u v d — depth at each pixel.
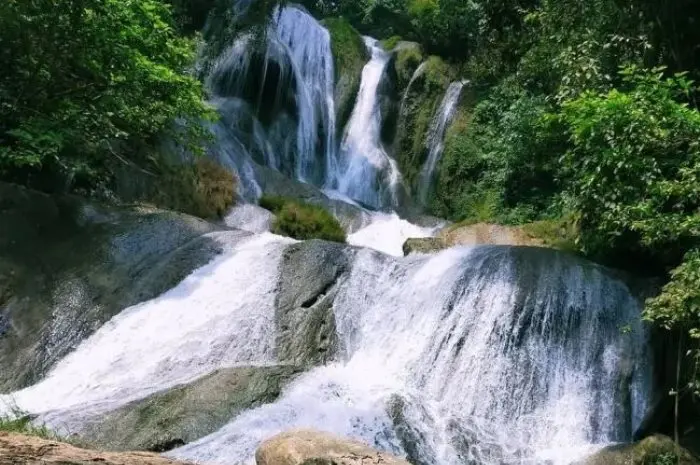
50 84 9.91
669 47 9.19
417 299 8.87
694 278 6.20
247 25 18.81
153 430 6.18
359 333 8.73
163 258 9.82
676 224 6.61
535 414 7.55
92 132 10.38
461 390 7.83
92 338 8.40
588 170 7.80
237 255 9.92
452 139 17.95
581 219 9.34
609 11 9.38
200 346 8.29
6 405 7.05
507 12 12.04
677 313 6.24
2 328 8.20
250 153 17.53
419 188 18.58
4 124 9.66
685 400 7.28
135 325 8.61
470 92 18.67
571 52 9.17
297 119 19.59
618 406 7.52
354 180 19.39
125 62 9.88
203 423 6.31
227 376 7.05
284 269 9.30
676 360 7.50
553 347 7.98
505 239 12.67
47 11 9.02
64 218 9.93
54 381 7.75
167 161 12.95
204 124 15.93
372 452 3.71
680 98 8.83
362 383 7.62
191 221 10.90
